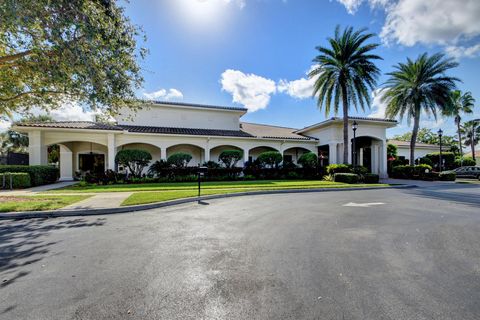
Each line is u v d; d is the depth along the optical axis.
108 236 4.92
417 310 2.41
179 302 2.53
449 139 46.62
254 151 24.59
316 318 2.27
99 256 3.83
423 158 29.81
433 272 3.33
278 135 24.47
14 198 9.14
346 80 19.53
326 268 3.43
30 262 3.58
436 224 6.00
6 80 9.65
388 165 26.41
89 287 2.84
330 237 4.89
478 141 41.62
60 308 2.41
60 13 7.24
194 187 13.40
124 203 8.05
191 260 3.69
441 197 10.86
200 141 20.55
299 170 21.34
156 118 22.30
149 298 2.61
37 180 14.77
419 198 10.53
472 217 6.82
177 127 22.84
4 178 12.94
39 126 16.25
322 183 16.41
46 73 8.44
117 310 2.38
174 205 8.60
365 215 7.01
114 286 2.87
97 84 8.76
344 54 19.27
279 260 3.71
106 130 17.27
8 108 11.87
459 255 3.97
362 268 3.43
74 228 5.54
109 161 17.67
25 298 2.59
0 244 4.40
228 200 9.78
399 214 7.17
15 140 32.72
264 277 3.13
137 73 10.11
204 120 23.83
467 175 24.27
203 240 4.68
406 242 4.62
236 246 4.34
